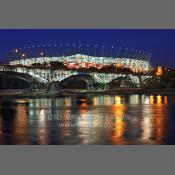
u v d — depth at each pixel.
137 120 75.06
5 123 70.19
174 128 62.25
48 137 53.19
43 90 197.38
